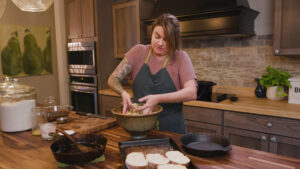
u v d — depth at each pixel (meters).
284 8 2.14
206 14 2.42
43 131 1.35
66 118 1.59
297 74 2.40
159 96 1.35
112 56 3.53
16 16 3.56
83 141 1.17
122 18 3.32
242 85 2.76
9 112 1.48
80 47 3.48
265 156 1.07
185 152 1.12
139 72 1.68
